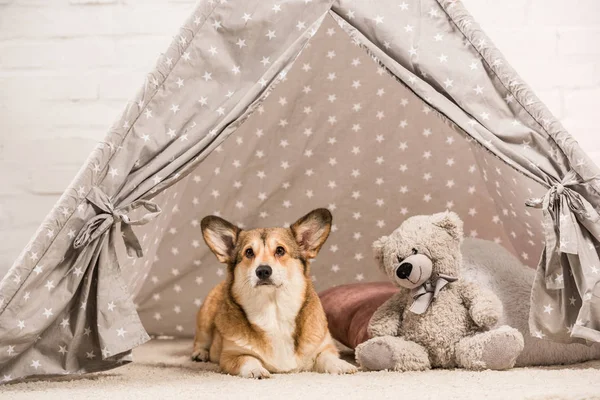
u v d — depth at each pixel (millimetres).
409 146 2662
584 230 2016
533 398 1680
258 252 2090
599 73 2748
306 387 1851
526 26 2764
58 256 1938
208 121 2023
